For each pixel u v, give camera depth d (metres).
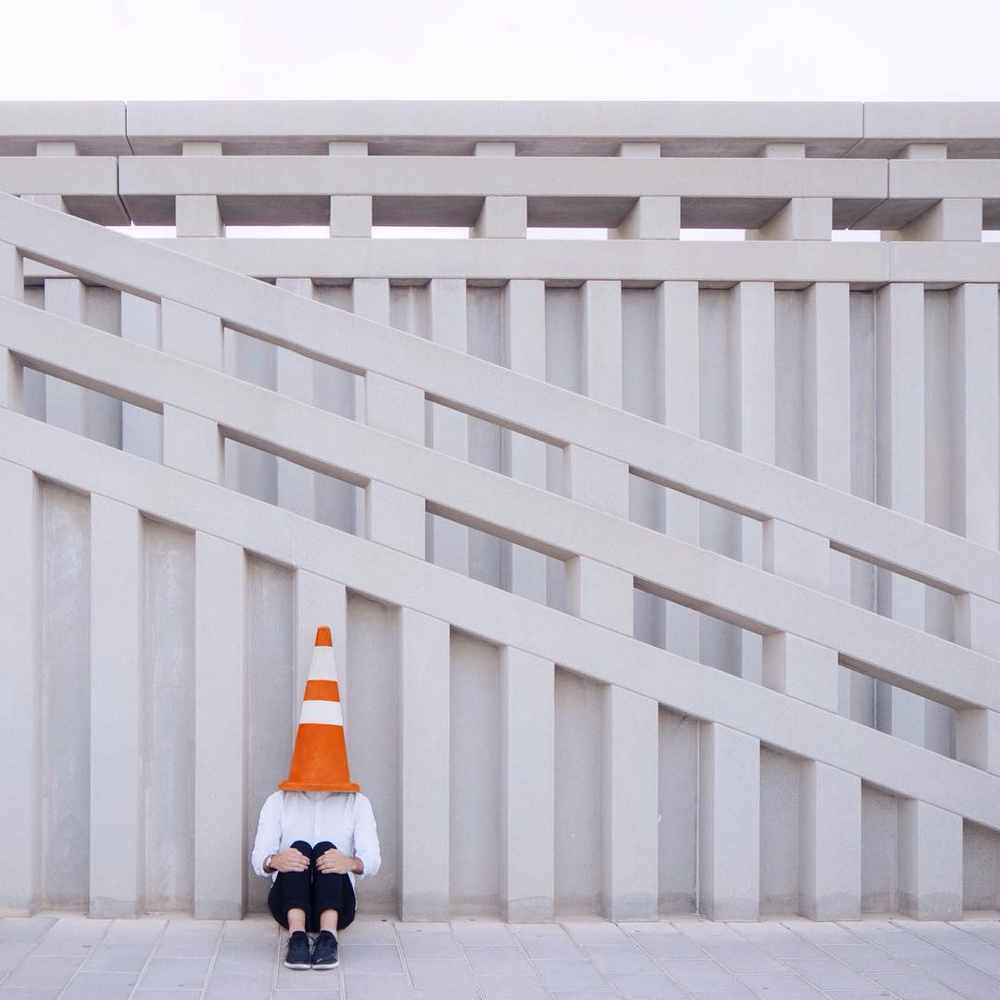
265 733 5.20
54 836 5.10
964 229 6.02
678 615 5.77
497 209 5.90
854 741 5.27
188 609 5.16
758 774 5.23
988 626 5.41
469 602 5.11
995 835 5.48
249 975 4.29
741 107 6.02
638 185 5.93
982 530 6.00
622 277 5.87
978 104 6.06
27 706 4.96
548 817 5.13
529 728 5.12
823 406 5.94
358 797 4.82
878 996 4.23
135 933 4.77
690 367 5.89
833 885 5.24
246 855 5.11
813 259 5.93
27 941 4.62
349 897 4.69
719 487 5.30
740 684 5.23
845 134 6.04
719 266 5.91
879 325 6.13
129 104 5.89
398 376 5.18
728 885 5.20
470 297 6.03
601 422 5.24
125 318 5.64
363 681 5.22
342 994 4.11
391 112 5.93
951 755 5.96
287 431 5.08
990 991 4.30
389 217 6.38
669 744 5.36
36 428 5.00
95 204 6.03
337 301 5.98
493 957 4.60
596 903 5.29
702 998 4.17
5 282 5.11
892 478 5.98
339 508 5.80
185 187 5.84
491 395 5.21
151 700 5.14
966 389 6.01
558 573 5.85
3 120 5.87
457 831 5.23
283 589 5.21
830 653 5.28
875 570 6.08
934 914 5.28
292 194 5.88
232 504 5.05
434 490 5.12
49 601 5.12
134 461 5.02
